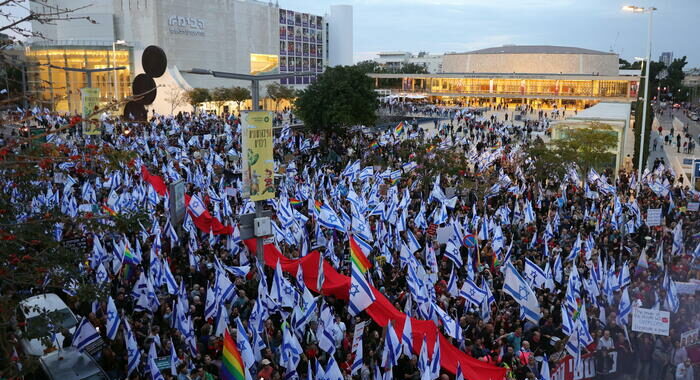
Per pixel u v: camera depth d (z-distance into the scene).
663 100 188.25
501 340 17.34
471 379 15.50
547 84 125.06
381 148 54.38
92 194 29.06
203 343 16.92
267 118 21.05
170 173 35.91
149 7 102.44
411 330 16.11
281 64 139.50
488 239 26.52
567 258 24.52
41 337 11.77
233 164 44.66
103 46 94.12
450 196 35.03
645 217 32.69
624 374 17.94
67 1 105.50
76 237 20.81
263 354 15.85
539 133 75.12
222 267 20.14
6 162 10.63
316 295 20.47
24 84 14.11
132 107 46.19
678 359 17.14
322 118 65.88
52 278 12.61
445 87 133.00
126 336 14.98
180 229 26.77
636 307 17.78
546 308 19.66
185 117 78.69
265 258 22.72
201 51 113.19
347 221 26.83
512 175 45.59
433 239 26.25
